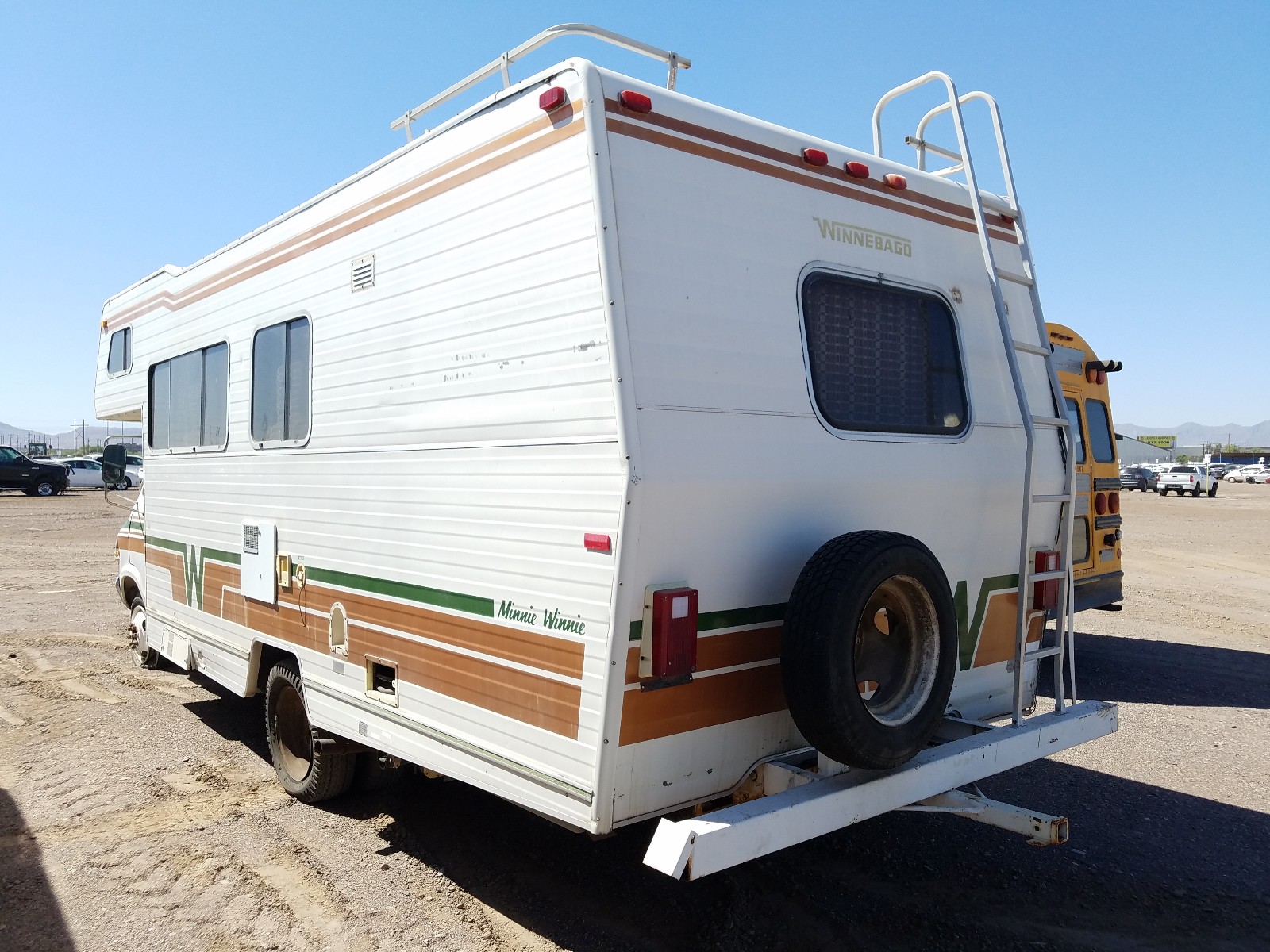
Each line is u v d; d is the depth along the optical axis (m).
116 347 6.95
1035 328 4.20
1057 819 2.96
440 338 3.31
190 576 5.55
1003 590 3.89
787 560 3.02
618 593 2.58
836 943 3.35
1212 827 4.46
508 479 2.97
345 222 3.93
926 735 3.06
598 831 2.65
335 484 3.95
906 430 3.48
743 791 3.08
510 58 3.56
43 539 16.75
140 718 6.08
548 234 2.86
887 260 3.52
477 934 3.38
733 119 3.06
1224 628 9.58
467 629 3.15
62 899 3.64
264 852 4.06
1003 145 4.07
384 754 3.79
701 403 2.79
